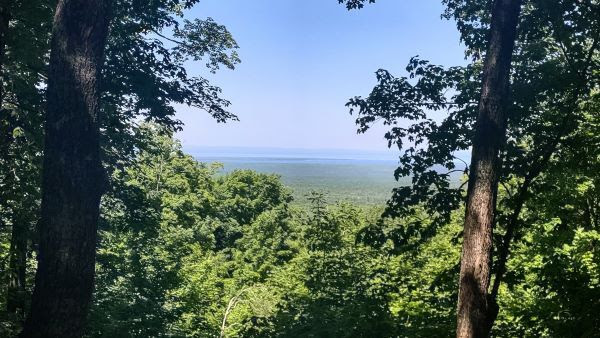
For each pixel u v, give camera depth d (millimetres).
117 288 15805
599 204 12969
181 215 37781
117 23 12055
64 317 4777
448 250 19094
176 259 23203
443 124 10914
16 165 10109
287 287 20281
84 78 4898
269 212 45188
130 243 18688
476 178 7270
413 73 11070
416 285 12945
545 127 9633
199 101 13234
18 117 10203
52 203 4801
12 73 9844
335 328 10016
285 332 10617
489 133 7262
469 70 11133
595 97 9984
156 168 37719
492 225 7219
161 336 15594
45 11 9758
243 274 38250
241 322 13594
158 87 12445
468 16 11250
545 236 13000
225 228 46406
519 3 7430
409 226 11125
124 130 13422
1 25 8781
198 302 24172
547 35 9758
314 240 15641
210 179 48250
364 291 12539
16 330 8438
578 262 11664
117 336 12492
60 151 4816
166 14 13055
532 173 9406
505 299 14031
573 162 9562
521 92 9633
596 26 9258
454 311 10852
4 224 10516
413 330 10234
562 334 8211
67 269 4770
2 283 10109
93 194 4992
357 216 21328
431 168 10898
